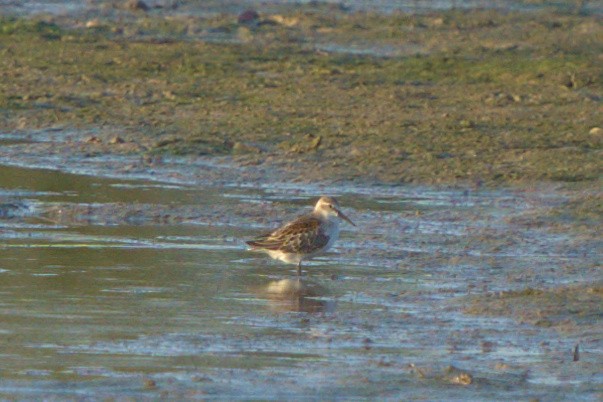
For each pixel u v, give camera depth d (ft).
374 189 71.31
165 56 115.75
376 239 59.41
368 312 46.47
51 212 63.62
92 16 150.51
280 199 68.13
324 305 47.44
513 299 48.08
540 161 76.95
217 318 45.29
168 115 90.27
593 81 101.35
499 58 115.34
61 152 79.66
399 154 78.69
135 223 61.98
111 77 104.83
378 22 146.30
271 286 50.42
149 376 38.47
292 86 101.55
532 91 98.94
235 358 40.45
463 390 37.91
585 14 158.30
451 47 124.88
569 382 38.78
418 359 40.78
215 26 139.95
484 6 169.37
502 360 40.81
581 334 43.80
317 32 137.39
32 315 44.96
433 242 58.80
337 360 40.52
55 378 38.11
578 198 67.56
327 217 53.93
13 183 70.54
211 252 56.49
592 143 81.87
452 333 43.78
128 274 51.72
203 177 73.41
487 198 69.00
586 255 56.54
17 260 53.52
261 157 78.38
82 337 42.42
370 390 37.65
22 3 160.04
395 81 104.22
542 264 54.70
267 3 170.40
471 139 82.58
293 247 52.70
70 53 117.08
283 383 38.11
